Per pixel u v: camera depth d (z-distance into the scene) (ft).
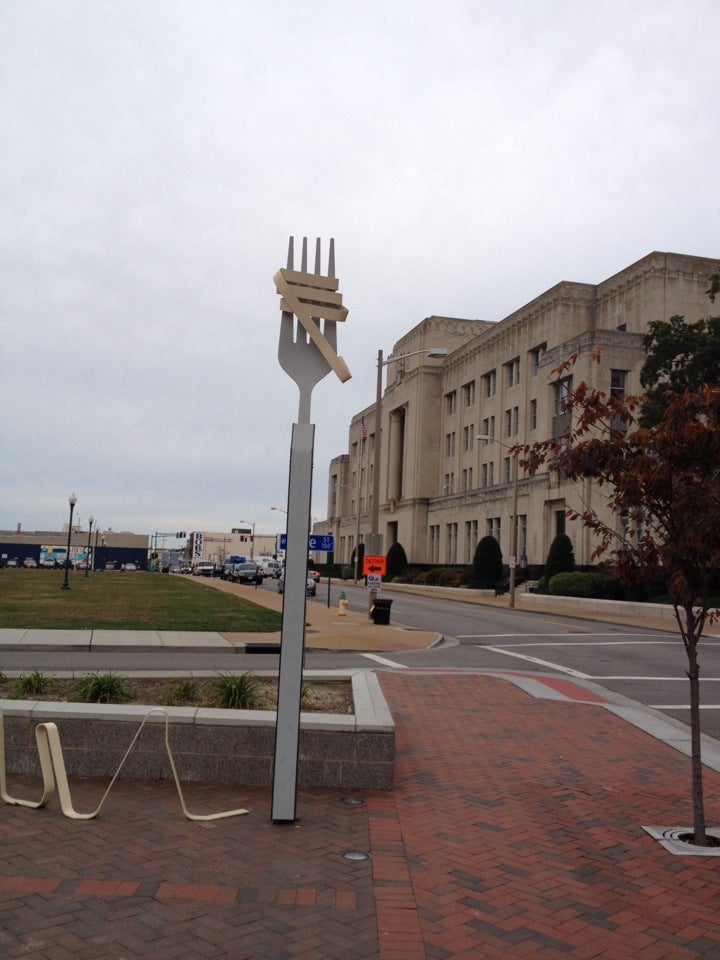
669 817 21.70
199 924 13.97
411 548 238.07
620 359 150.61
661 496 19.88
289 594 19.79
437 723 33.35
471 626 92.73
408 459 246.88
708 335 116.57
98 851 17.20
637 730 33.91
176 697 27.27
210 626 73.67
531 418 187.11
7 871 15.93
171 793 21.70
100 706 23.35
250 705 26.73
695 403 19.75
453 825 20.15
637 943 14.10
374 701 26.22
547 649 69.67
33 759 22.94
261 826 19.22
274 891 15.44
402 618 101.50
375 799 21.99
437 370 241.14
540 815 21.35
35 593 116.67
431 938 13.94
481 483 210.59
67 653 57.57
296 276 20.59
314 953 13.12
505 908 15.34
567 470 21.42
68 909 14.33
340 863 17.02
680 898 16.12
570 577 138.21
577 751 29.45
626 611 120.57
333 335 20.76
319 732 22.91
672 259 161.89
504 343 201.05
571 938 14.19
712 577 20.08
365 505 292.40
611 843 19.34
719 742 32.73
